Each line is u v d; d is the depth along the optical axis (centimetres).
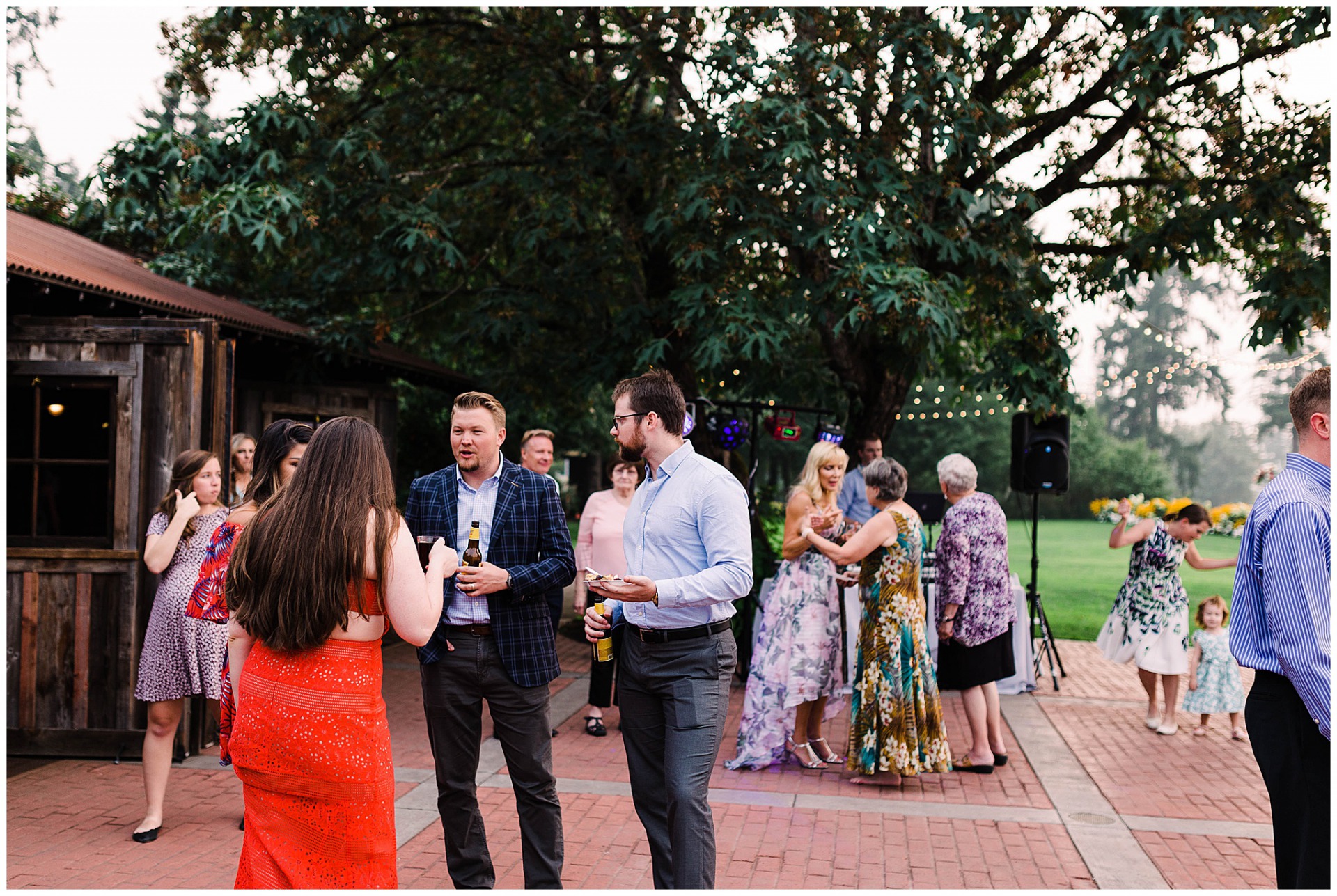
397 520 257
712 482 321
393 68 1038
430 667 340
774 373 1029
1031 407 851
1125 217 1062
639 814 331
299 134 839
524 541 350
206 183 836
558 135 899
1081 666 932
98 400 566
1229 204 834
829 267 820
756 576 826
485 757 556
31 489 562
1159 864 407
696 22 871
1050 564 2223
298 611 243
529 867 346
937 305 754
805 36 833
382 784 254
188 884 366
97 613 552
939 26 801
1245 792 517
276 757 246
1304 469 279
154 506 558
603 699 621
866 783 523
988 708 565
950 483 555
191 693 423
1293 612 269
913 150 893
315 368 933
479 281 1082
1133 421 6184
